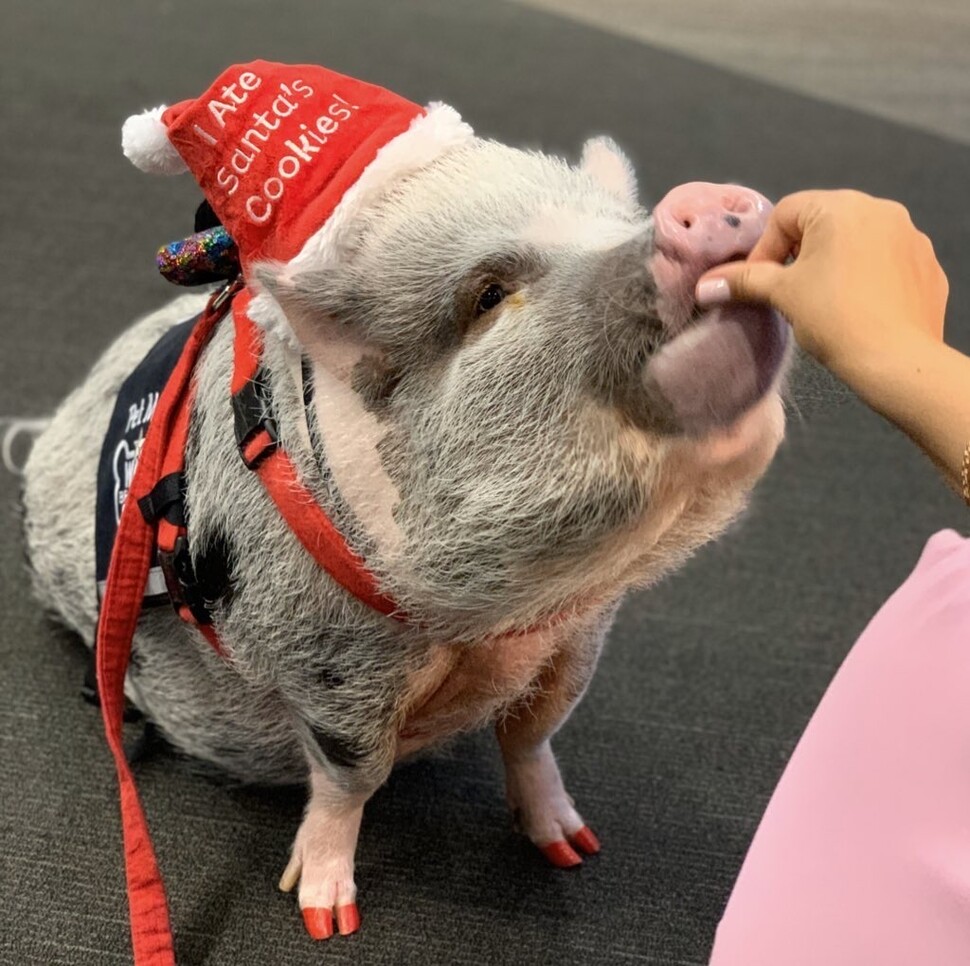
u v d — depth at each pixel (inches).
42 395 76.1
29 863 48.1
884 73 149.4
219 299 39.9
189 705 47.4
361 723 39.6
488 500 31.4
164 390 41.7
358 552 34.7
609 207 33.8
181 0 157.5
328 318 32.5
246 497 37.1
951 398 22.1
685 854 50.5
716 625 63.4
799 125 129.2
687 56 151.8
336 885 46.3
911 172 118.0
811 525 71.6
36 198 101.2
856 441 80.0
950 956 24.7
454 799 52.8
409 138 32.6
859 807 27.3
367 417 33.4
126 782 42.3
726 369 28.0
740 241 27.4
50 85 124.0
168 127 34.4
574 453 30.2
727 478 32.4
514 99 130.3
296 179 32.5
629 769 54.7
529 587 33.2
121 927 45.7
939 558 29.0
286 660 38.9
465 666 39.8
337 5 161.9
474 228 32.0
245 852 49.3
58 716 55.1
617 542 32.0
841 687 29.6
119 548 40.1
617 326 28.8
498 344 30.9
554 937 46.6
